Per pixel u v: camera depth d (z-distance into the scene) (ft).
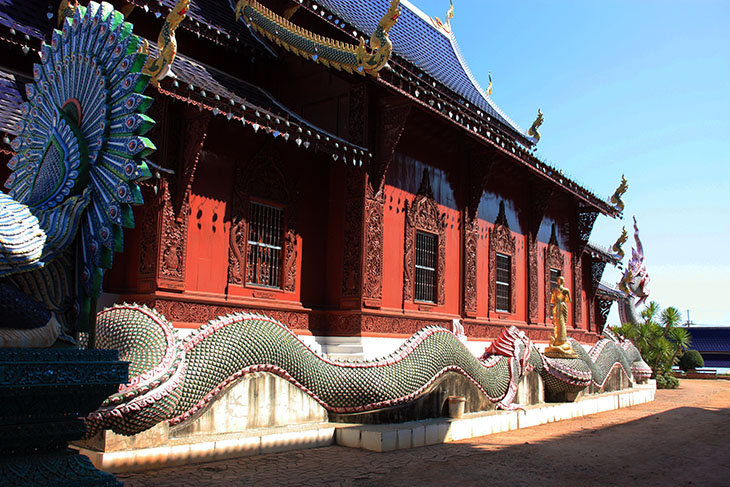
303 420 32.17
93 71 15.52
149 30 39.96
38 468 13.62
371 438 30.76
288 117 39.93
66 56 16.72
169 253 34.55
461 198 56.24
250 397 29.43
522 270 68.08
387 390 34.47
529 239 69.46
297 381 31.71
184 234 35.40
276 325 31.42
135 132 13.98
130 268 35.37
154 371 24.34
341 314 43.80
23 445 13.55
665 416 52.65
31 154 17.48
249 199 40.16
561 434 40.11
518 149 56.75
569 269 82.38
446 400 38.93
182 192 35.14
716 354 172.04
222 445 26.20
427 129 52.11
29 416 13.56
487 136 51.83
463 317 55.16
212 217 37.60
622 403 61.31
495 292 61.36
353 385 33.71
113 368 14.42
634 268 121.70
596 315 103.40
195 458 25.12
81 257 14.90
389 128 44.68
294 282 42.65
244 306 38.73
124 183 13.78
